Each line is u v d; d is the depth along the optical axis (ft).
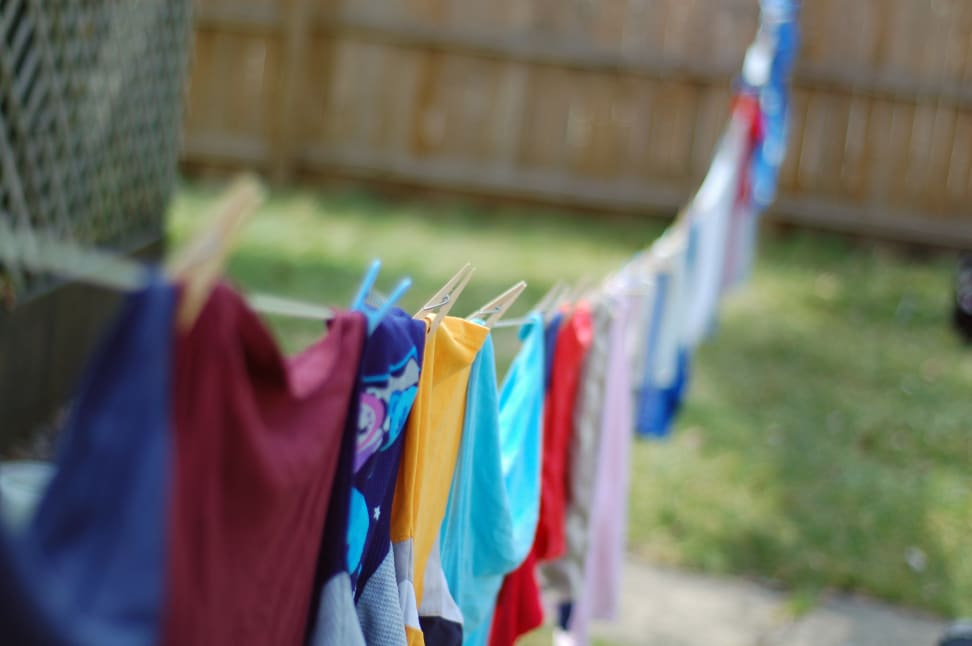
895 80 28.60
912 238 29.12
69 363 13.41
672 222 29.53
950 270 27.84
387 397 4.45
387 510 4.92
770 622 11.51
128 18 14.64
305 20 28.63
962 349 21.65
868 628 11.57
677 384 13.32
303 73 29.04
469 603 6.11
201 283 2.94
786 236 29.50
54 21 12.37
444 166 29.48
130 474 2.76
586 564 7.53
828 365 19.81
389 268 22.20
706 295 14.51
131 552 2.72
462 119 29.37
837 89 28.81
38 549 2.73
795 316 22.59
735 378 18.71
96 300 14.42
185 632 3.20
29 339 11.89
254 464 3.36
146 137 16.05
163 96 16.74
